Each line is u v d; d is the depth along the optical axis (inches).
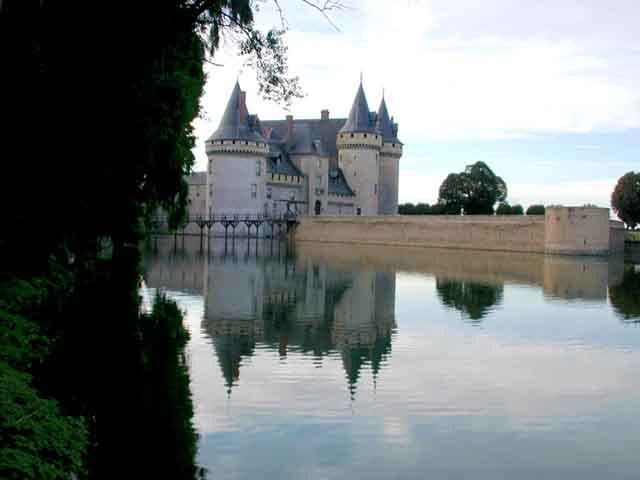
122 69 469.4
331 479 360.2
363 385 536.4
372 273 1542.8
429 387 537.6
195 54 587.8
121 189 583.8
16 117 442.0
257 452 391.5
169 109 594.9
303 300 1035.3
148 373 527.2
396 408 480.4
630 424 458.0
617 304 1051.3
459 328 811.4
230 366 576.7
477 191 3907.5
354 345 695.1
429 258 2180.1
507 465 386.3
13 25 426.6
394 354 657.0
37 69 438.6
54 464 282.0
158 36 479.5
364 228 3270.2
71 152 469.7
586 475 375.2
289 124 3850.9
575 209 2544.3
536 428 446.9
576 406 496.4
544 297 1133.7
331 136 4131.4
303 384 534.0
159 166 802.8
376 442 414.3
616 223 2923.2
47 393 440.5
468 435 431.5
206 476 356.5
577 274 1642.5
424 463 385.1
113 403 444.8
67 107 454.0
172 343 650.8
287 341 705.6
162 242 2903.5
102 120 477.1
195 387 505.4
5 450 259.1
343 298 1071.6
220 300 996.6
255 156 3371.1
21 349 442.0
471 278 1462.8
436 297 1107.3
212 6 529.3
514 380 565.9
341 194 3838.6
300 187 3722.9
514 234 2800.2
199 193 4180.6
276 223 3572.8
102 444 383.6
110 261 1176.8
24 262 525.3
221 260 1855.3
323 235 3400.6
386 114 4170.8
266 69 571.2
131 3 445.4
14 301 490.9
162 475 351.3
